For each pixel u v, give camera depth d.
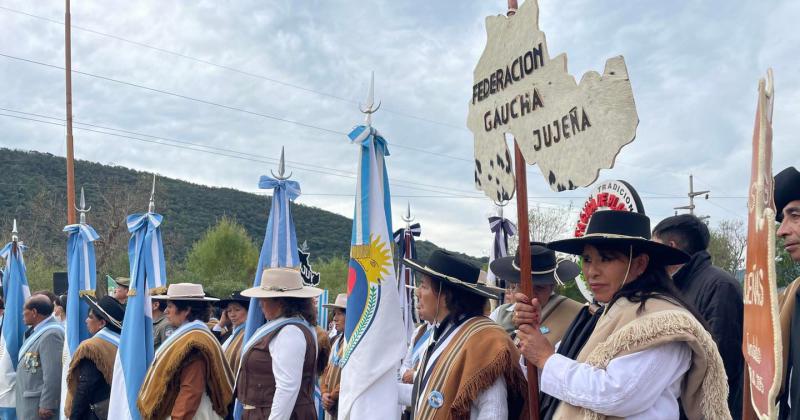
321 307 9.45
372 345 3.77
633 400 2.27
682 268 3.94
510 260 4.74
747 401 2.12
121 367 5.66
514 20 2.88
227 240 33.62
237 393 4.90
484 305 3.49
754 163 1.74
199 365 4.87
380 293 3.85
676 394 2.39
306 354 4.79
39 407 6.88
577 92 2.49
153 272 5.93
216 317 9.89
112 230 27.25
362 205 3.99
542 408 2.90
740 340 3.55
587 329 2.83
